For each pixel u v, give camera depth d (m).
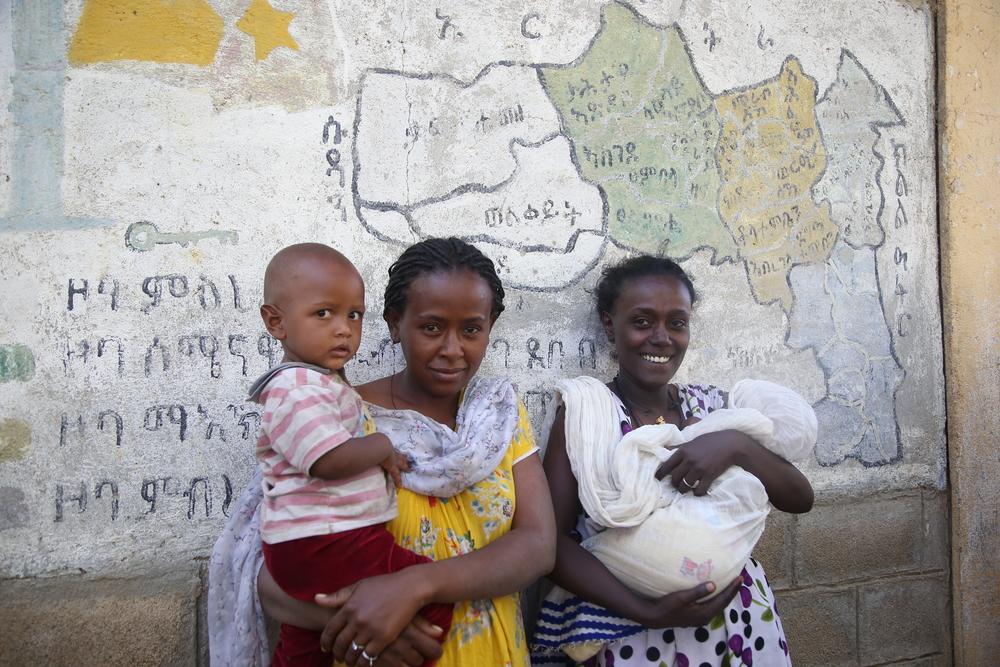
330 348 1.52
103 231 1.93
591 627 1.81
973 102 2.83
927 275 2.82
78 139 1.92
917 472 2.78
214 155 2.01
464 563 1.52
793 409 1.98
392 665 1.46
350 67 2.13
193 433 1.97
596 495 1.80
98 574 1.89
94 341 1.91
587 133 2.38
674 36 2.50
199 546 1.96
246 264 2.03
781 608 2.55
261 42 2.06
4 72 1.89
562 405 2.02
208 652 1.96
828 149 2.70
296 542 1.43
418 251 1.69
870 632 2.68
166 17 1.99
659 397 2.12
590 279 2.37
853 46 2.76
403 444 1.67
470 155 2.24
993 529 2.82
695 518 1.73
